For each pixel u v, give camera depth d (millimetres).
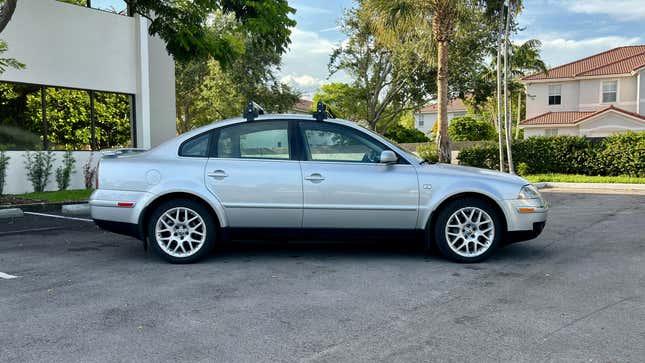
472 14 17406
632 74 32469
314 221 5781
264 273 5359
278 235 5848
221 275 5285
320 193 5727
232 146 5926
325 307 4238
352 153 5898
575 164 19625
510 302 4352
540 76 35812
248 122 5992
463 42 23172
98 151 14898
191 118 33031
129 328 3775
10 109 13117
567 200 12758
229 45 14086
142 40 15805
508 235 5797
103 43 14953
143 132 15922
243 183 5738
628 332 3645
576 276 5211
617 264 5742
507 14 17797
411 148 34812
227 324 3852
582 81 34656
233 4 12508
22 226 8688
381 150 5918
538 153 20203
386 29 17422
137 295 4590
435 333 3656
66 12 14016
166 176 5770
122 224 5805
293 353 3332
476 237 5812
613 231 7996
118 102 15594
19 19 13031
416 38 18703
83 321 3922
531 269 5512
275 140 5918
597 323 3830
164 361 3211
